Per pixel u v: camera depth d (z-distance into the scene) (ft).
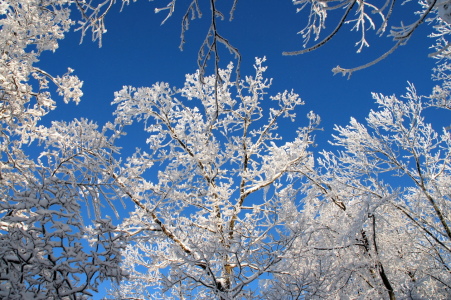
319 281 16.94
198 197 21.76
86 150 18.45
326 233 21.77
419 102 24.34
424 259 21.81
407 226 24.49
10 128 16.99
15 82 14.89
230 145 24.07
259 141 27.58
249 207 22.57
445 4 5.22
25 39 14.93
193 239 18.95
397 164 24.39
